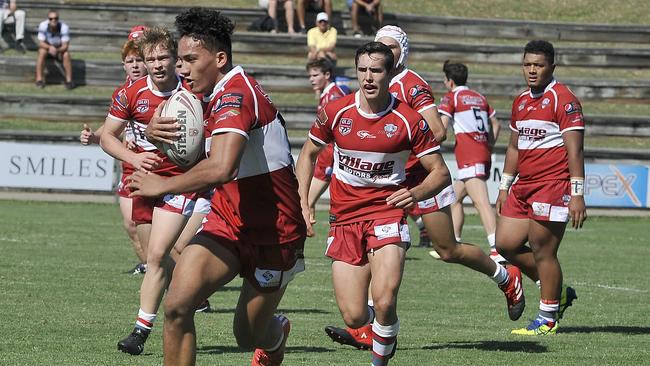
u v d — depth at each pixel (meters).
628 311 32.25
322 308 31.11
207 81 16.97
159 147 17.30
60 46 85.00
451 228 25.39
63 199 67.38
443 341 25.81
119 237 49.97
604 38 100.69
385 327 20.00
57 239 48.38
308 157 21.39
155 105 24.06
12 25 89.44
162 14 96.31
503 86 87.94
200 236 17.17
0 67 86.00
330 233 21.00
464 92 41.72
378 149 20.14
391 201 19.44
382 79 19.83
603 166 69.69
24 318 27.30
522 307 26.95
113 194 69.19
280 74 86.81
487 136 41.78
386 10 101.94
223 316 28.83
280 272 17.58
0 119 80.06
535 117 26.91
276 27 95.25
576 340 26.41
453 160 68.75
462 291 36.03
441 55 94.31
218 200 17.41
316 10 96.56
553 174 26.88
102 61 87.00
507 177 28.19
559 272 27.36
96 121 81.31
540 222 26.98
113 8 96.06
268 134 17.11
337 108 20.55
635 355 24.23
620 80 90.12
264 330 18.23
